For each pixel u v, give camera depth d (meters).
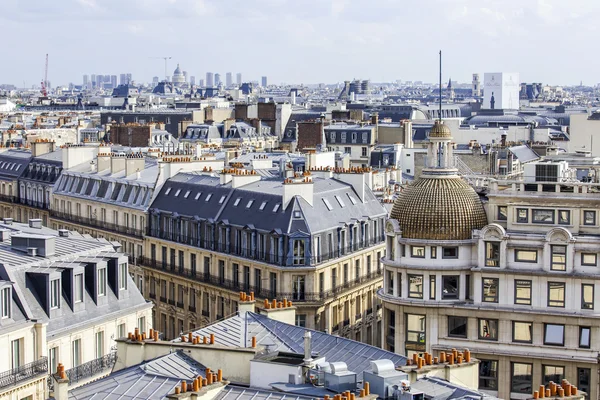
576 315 122.00
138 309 116.94
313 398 73.06
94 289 112.00
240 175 175.00
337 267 162.00
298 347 89.69
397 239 131.38
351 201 171.88
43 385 101.38
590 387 122.06
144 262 186.38
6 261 106.44
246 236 162.62
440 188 131.12
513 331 125.69
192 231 175.00
